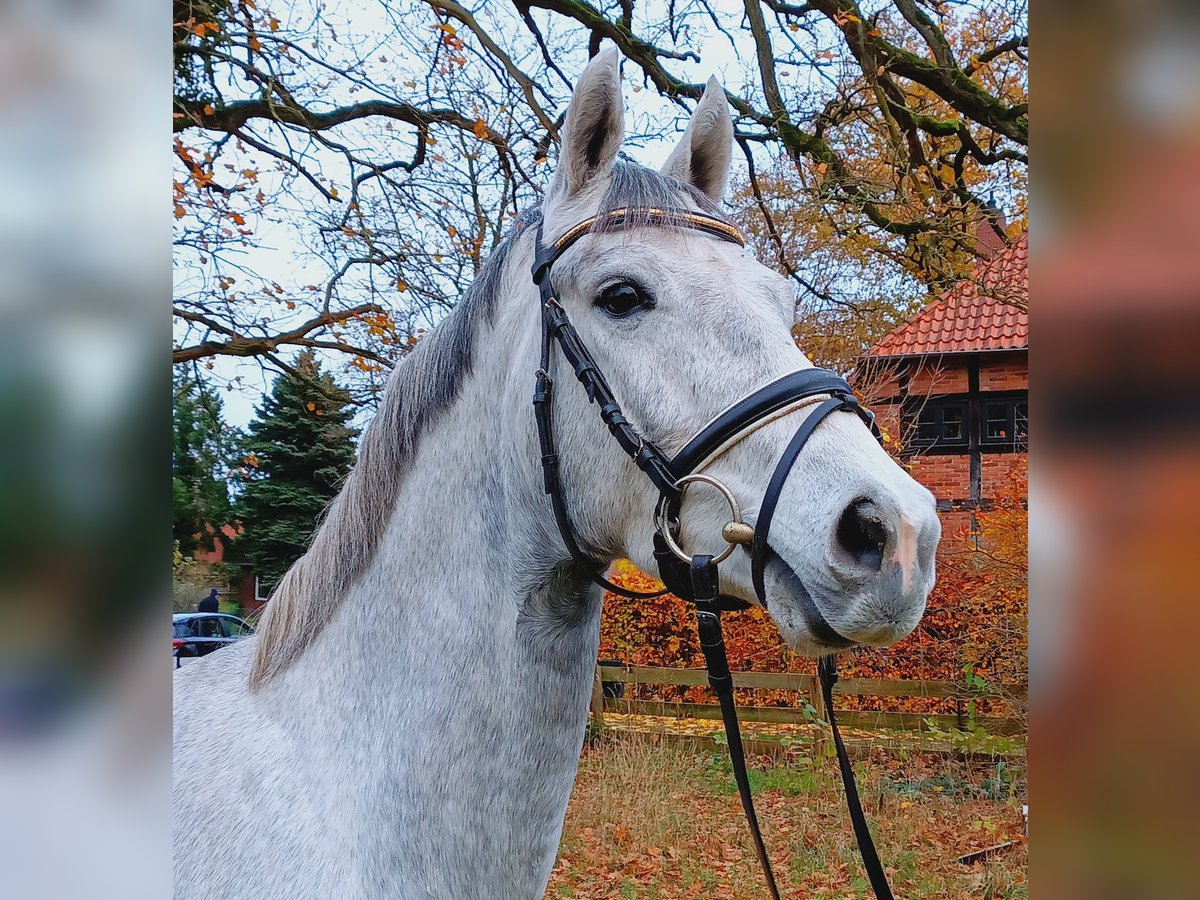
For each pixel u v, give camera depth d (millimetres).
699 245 1226
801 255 7113
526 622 1231
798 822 4805
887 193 5996
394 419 1396
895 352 10930
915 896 3863
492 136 5309
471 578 1256
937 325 11391
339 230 5613
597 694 6613
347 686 1289
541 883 1244
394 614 1292
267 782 1222
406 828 1168
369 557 1358
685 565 1133
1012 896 3818
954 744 5707
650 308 1171
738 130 5660
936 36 5141
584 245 1225
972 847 4406
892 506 953
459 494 1300
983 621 6109
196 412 5738
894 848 4387
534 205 1463
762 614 6750
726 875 4156
